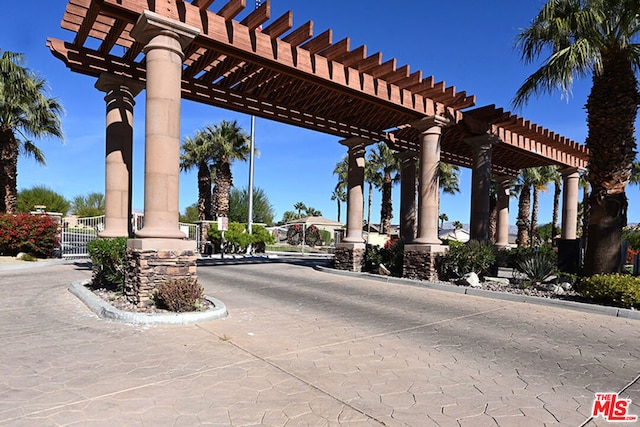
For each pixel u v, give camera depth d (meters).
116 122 9.17
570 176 17.62
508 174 20.20
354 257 13.14
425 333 5.78
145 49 6.79
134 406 3.19
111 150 9.16
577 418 3.21
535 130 13.77
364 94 9.95
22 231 15.33
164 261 6.56
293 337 5.35
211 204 29.80
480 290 9.31
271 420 3.03
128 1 6.45
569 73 9.01
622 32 8.81
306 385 3.73
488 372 4.23
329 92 11.02
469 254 10.89
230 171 27.06
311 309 7.31
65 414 3.03
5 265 13.22
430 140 11.45
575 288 9.27
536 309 7.73
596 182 9.37
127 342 4.88
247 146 27.52
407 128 14.39
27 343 4.79
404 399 3.49
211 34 7.34
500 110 12.44
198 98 10.59
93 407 3.15
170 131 6.79
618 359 4.76
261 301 7.98
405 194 15.62
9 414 3.01
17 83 17.09
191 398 3.37
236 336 5.27
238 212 37.91
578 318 6.99
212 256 21.47
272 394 3.51
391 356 4.67
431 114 11.36
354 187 13.76
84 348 4.62
